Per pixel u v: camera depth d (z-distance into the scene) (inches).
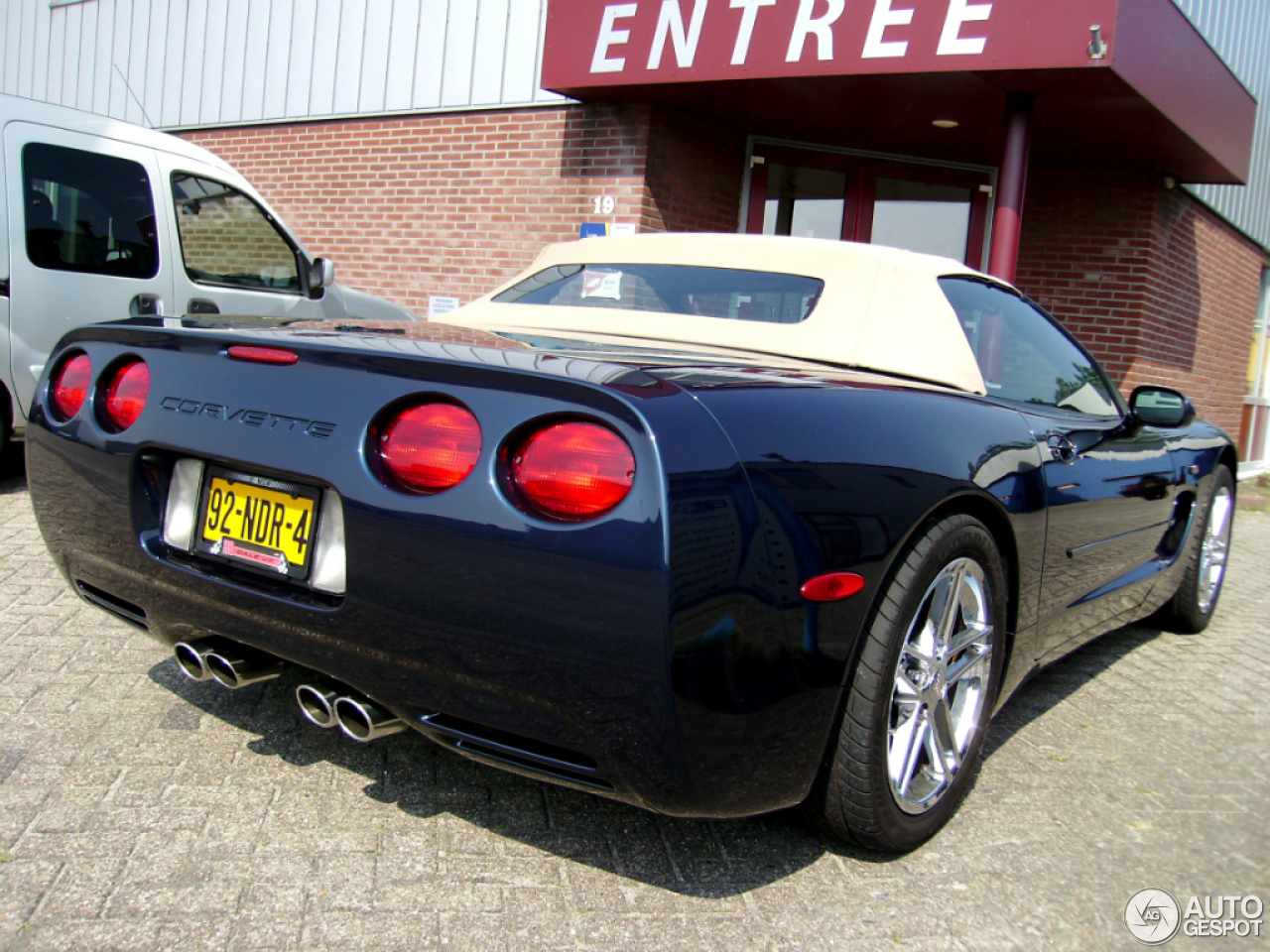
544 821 81.7
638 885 73.8
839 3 242.7
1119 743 110.7
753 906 72.2
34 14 455.5
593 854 77.5
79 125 188.9
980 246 343.9
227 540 75.0
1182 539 144.7
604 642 58.7
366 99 353.4
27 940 62.3
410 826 79.3
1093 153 315.3
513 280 117.7
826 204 330.6
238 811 79.4
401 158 346.9
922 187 338.3
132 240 194.7
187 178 206.7
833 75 247.3
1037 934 71.9
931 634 79.8
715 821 84.0
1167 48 253.6
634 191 294.5
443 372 65.1
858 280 96.7
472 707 64.6
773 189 324.8
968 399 88.8
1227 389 449.7
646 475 57.9
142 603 82.1
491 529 60.7
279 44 374.3
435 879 72.4
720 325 97.0
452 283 338.0
